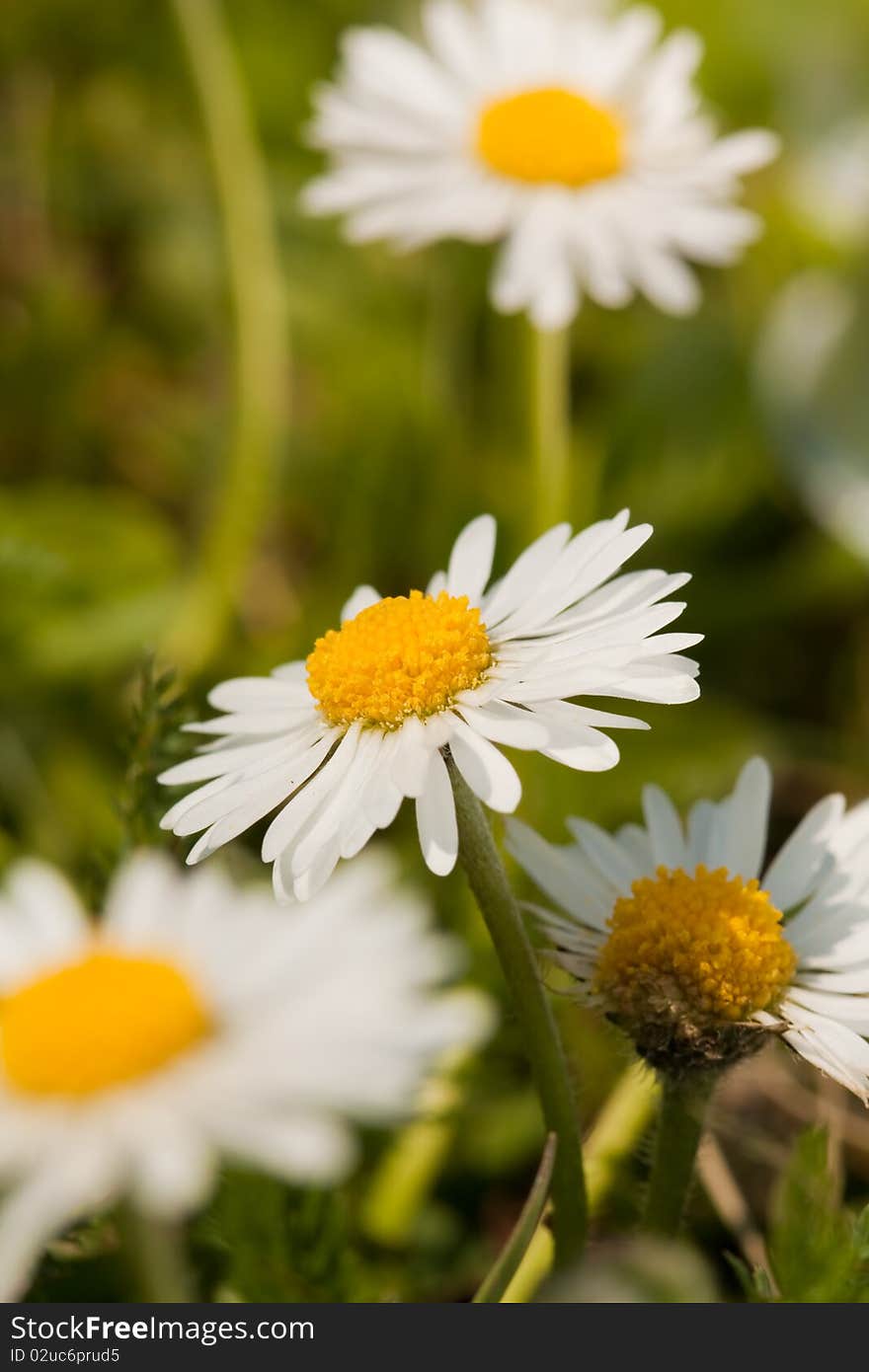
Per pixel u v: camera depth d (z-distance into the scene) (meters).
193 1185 0.16
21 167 0.33
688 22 0.32
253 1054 0.16
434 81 0.25
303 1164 0.16
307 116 0.33
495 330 0.30
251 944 0.17
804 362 0.28
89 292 0.32
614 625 0.17
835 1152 0.19
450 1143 0.21
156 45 0.33
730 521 0.29
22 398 0.30
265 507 0.26
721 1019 0.17
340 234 0.32
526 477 0.26
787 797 0.26
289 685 0.18
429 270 0.31
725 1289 0.20
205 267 0.32
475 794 0.17
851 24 0.31
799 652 0.28
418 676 0.17
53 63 0.33
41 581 0.24
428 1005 0.17
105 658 0.25
